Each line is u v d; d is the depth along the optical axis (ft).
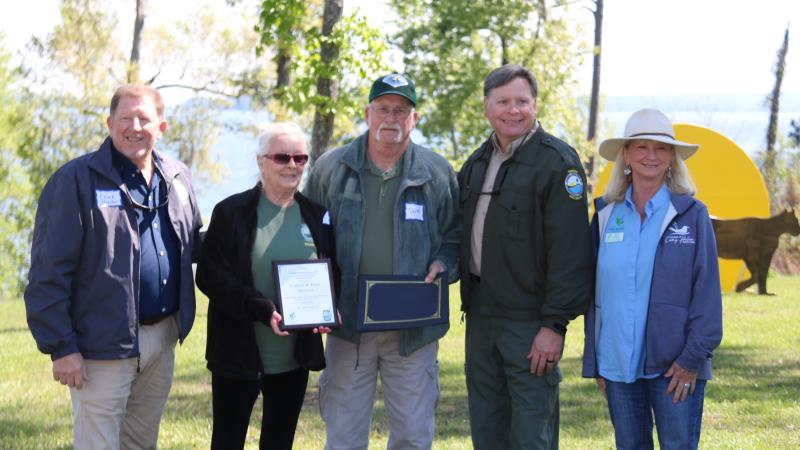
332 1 28.37
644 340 13.67
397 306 14.87
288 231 14.43
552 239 14.55
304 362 14.32
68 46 75.72
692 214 13.53
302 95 28.55
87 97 75.25
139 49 76.74
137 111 13.50
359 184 15.17
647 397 14.12
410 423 15.55
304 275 14.08
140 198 13.80
